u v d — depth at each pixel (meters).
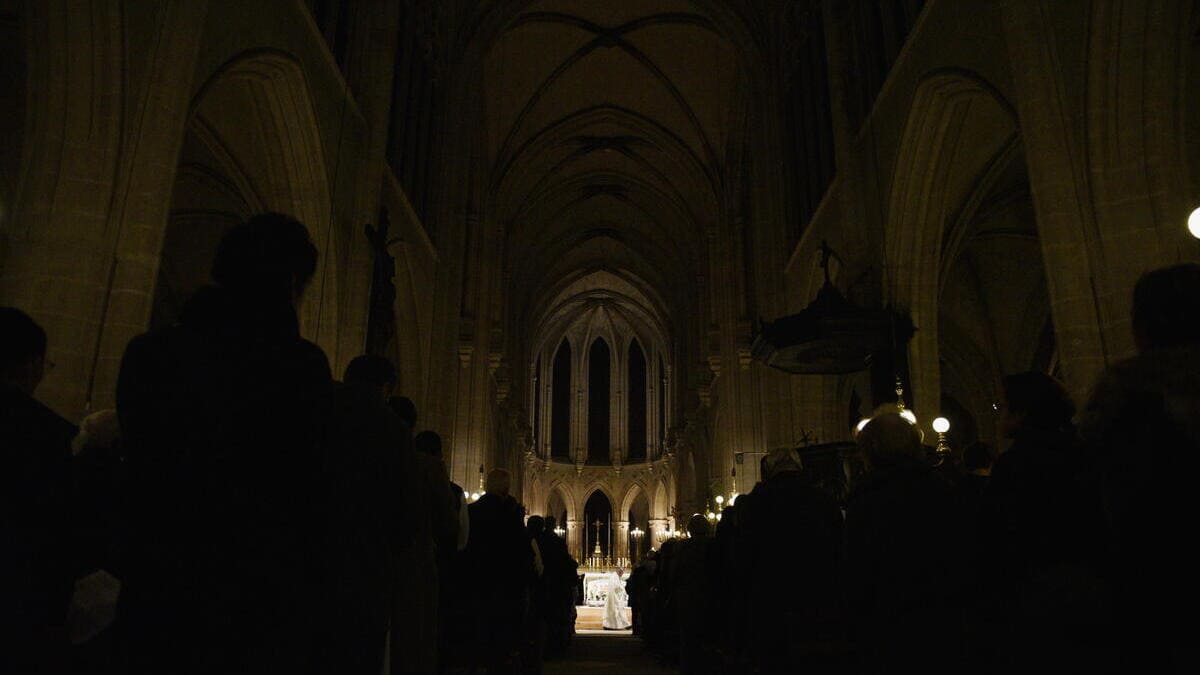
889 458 3.77
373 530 3.29
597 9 27.80
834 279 17.22
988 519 3.16
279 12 10.83
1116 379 2.58
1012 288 21.25
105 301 7.18
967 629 3.47
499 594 7.34
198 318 2.54
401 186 17.09
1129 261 7.72
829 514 5.51
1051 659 2.85
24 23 7.29
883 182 14.38
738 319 27.98
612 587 28.05
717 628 8.40
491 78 28.97
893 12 14.61
